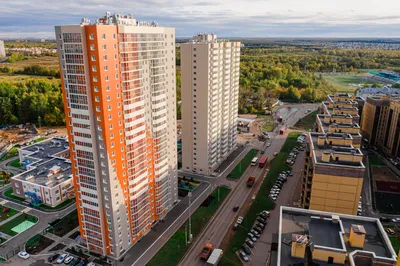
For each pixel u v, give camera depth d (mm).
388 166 167000
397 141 170625
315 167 90312
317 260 59281
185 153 159375
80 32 79812
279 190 142250
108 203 94875
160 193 116688
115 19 94750
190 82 147000
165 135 113750
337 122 135625
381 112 186375
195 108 149625
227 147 177875
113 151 91312
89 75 84250
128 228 103562
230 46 158625
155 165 112250
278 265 57281
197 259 101250
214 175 156875
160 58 104875
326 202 92375
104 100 85188
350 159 90688
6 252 104000
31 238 110812
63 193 134625
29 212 126750
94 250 103625
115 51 85938
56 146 174375
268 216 123750
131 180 100000
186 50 143375
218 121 159750
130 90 92188
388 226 116062
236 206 129750
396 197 136250
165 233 113062
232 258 101875
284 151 186000
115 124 90312
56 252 103875
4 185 148375
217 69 148375
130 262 98875
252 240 110125
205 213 125125
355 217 69688
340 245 61438
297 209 72938
